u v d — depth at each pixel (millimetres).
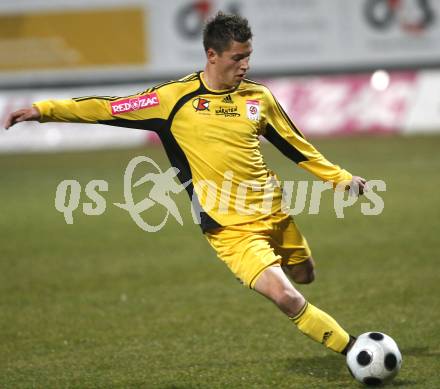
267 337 24359
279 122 20531
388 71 79375
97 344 24406
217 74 19609
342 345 19297
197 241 39469
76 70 82062
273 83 75312
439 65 78625
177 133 19953
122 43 81438
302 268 21844
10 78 82375
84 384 20656
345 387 19609
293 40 79750
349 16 78875
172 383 20469
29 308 29016
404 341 23219
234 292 30109
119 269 34406
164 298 29641
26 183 57125
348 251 35719
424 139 66812
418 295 28328
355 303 27781
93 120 19719
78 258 36656
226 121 19750
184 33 80875
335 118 72875
